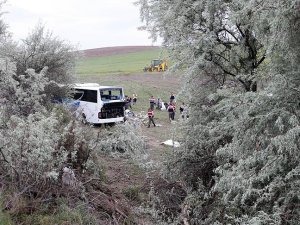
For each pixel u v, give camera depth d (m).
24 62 12.29
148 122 19.36
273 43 4.75
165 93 33.56
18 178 5.16
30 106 6.56
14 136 5.18
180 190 7.76
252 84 6.83
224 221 5.54
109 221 5.73
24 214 4.79
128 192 7.27
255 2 4.73
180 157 7.88
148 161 8.84
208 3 7.08
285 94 4.64
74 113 9.71
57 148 5.84
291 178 4.37
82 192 5.77
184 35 7.55
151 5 8.25
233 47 7.79
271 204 4.59
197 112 7.80
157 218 6.45
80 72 48.69
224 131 6.16
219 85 8.11
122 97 19.36
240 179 4.50
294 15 4.46
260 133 4.84
